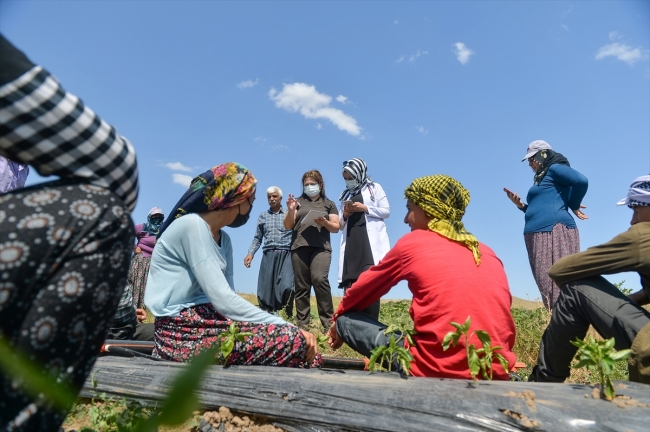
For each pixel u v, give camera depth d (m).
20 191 1.41
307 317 6.46
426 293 2.84
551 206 5.91
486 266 2.90
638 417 2.03
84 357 1.43
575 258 2.94
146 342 3.67
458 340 2.67
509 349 2.88
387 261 3.06
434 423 2.16
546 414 2.09
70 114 1.36
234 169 3.23
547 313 5.70
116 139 1.48
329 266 6.31
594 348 2.18
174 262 3.12
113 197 1.48
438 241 2.96
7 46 1.33
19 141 1.34
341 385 2.43
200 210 3.22
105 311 1.45
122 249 1.47
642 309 2.75
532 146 6.23
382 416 2.26
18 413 1.28
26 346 1.29
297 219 6.34
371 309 5.04
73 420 2.71
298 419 2.42
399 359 2.63
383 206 5.93
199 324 3.07
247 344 2.91
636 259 2.79
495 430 2.08
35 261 1.32
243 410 2.54
